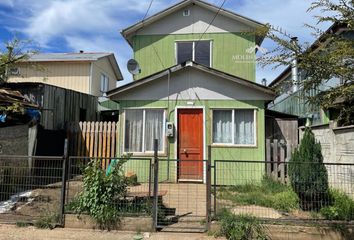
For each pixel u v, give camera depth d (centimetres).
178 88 1109
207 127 1089
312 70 513
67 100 1439
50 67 1955
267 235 586
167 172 1084
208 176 621
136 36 1425
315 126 934
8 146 973
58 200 757
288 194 740
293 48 518
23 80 1912
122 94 1120
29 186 791
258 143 1063
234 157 1068
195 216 679
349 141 723
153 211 624
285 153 1029
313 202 669
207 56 1393
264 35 570
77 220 638
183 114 1107
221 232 589
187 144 1095
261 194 819
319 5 513
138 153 1098
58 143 1249
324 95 525
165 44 1410
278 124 1177
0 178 775
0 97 980
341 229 580
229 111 1098
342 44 488
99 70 2095
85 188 652
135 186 873
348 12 499
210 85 1102
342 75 495
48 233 606
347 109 547
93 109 1702
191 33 1404
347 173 713
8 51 1199
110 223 627
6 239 577
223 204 742
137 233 610
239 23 1388
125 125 1116
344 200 652
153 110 1116
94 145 1230
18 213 687
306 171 673
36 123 1116
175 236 592
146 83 1110
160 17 1406
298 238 582
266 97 1077
